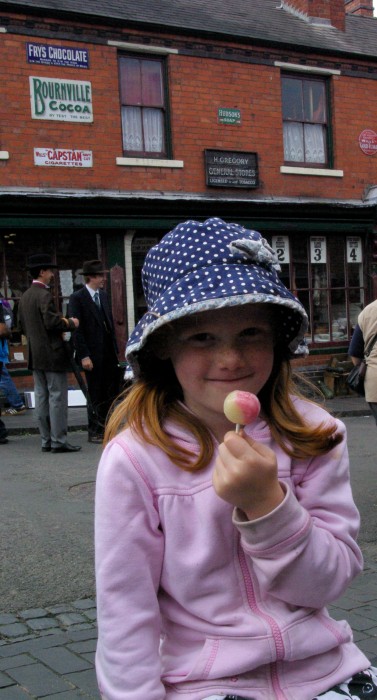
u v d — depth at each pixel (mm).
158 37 12383
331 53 14109
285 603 1532
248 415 1359
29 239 11602
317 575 1431
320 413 1733
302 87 14047
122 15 12086
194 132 12781
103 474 1584
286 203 13312
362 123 14594
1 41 11156
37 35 11383
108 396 8984
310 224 13766
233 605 1523
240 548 1539
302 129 14062
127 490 1546
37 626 3605
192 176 12773
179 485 1555
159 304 1533
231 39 12992
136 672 1449
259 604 1527
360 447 8633
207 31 12711
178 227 1635
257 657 1462
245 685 1464
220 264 1538
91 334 8734
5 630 3557
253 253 1551
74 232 11906
